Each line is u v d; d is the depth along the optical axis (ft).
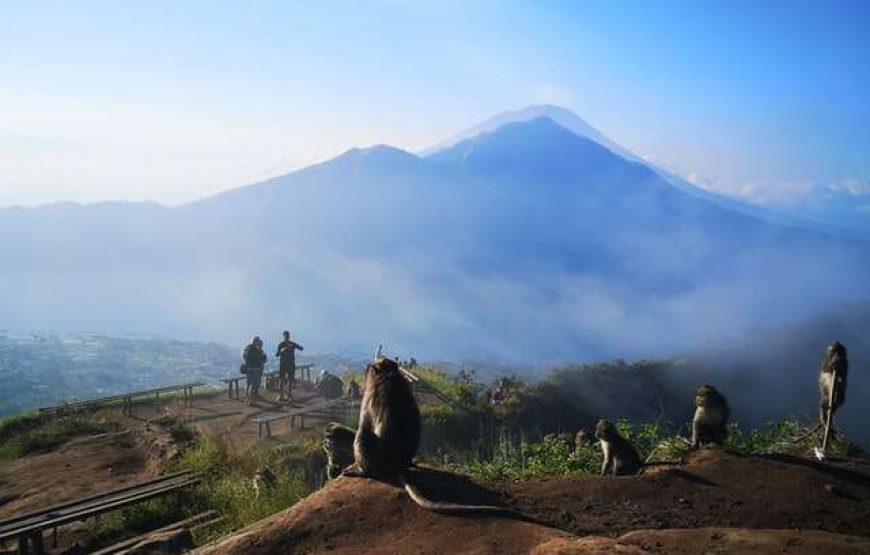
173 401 81.41
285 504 34.50
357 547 20.53
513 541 20.02
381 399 25.02
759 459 28.99
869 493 25.62
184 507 39.63
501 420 77.51
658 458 33.65
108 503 36.52
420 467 26.14
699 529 21.81
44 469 51.44
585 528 22.76
